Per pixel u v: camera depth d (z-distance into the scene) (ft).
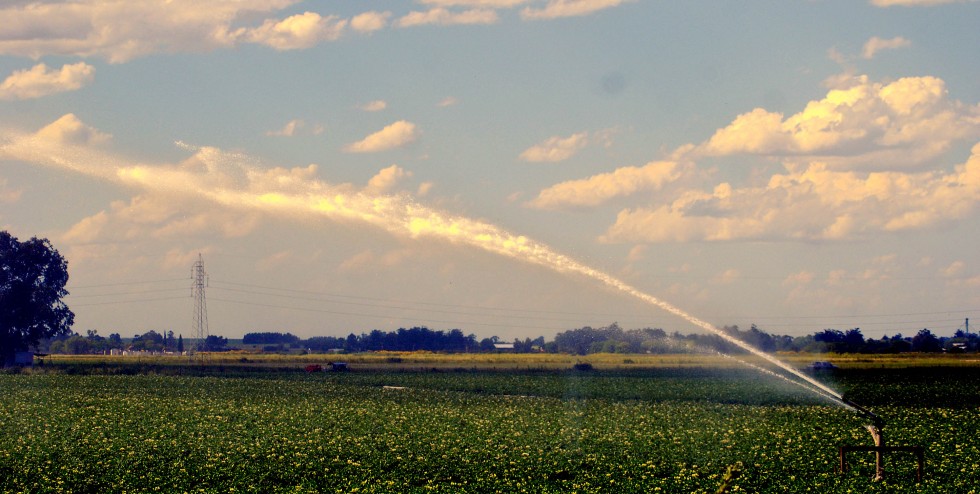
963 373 391.24
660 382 356.59
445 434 201.36
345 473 155.33
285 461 166.71
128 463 165.27
